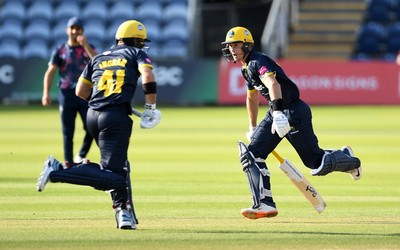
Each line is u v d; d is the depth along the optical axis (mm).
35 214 31734
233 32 29484
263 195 28953
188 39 112812
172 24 114375
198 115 89062
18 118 84500
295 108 29766
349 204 35125
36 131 70812
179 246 25391
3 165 48344
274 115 28359
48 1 118812
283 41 112562
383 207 34281
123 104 28172
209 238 26797
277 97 28422
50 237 26750
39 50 113250
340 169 30297
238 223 30000
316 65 101062
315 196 30312
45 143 61156
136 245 25484
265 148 29688
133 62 28578
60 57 45906
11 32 115375
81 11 117500
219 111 94750
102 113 28078
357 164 30547
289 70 101000
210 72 101625
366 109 96625
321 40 115688
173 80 101750
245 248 25203
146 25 114062
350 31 116250
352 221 30578
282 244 25859
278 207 34188
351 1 118250
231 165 49188
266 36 106500
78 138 65875
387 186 41094
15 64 102188
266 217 29219
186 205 34500
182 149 57969
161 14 116500
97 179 27172
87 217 31078
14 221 30047
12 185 40125
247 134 32000
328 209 33656
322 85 101188
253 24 118188
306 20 116812
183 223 29922
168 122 80562
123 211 28297
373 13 119750
